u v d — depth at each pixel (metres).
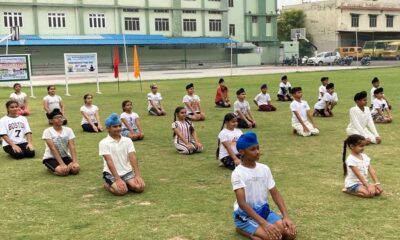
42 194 5.96
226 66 52.41
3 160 7.99
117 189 5.79
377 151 7.89
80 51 45.81
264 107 13.63
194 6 51.69
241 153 4.21
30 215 5.17
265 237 4.02
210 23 53.31
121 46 47.38
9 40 40.12
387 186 5.90
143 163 7.54
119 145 6.01
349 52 52.28
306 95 17.83
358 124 8.45
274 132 10.12
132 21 48.41
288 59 51.09
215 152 8.27
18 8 42.22
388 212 4.97
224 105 14.97
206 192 5.88
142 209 5.28
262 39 57.31
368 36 62.84
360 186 5.52
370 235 4.37
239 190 4.13
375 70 33.62
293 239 4.12
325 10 60.66
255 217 4.10
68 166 6.86
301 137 9.45
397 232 4.43
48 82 29.41
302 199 5.47
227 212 5.11
